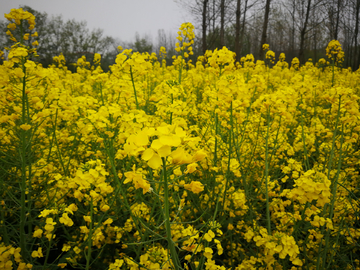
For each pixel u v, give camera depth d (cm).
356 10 2297
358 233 248
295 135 436
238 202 276
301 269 243
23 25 263
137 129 226
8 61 241
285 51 3478
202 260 196
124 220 276
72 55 2750
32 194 288
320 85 565
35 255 205
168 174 150
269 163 326
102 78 325
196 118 475
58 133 343
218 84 287
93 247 269
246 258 251
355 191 308
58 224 237
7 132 295
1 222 238
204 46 2139
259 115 377
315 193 183
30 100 266
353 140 309
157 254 191
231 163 277
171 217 253
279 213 256
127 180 141
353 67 2408
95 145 331
